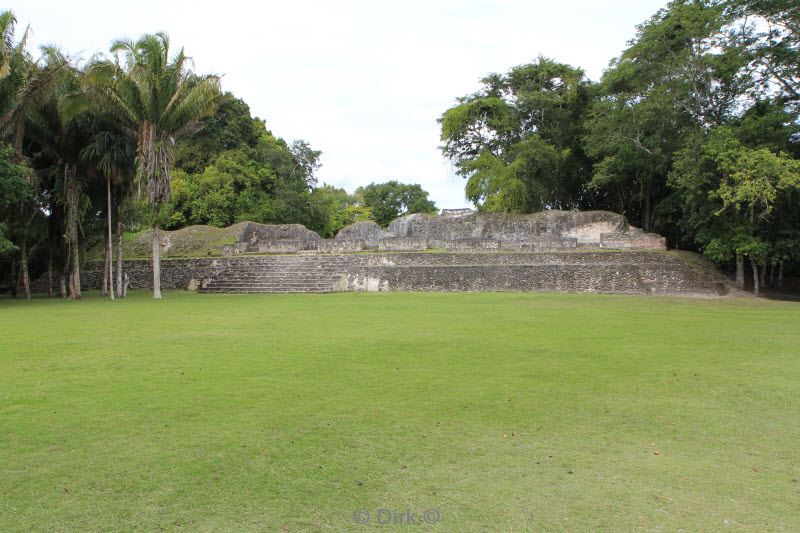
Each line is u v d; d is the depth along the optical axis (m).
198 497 3.59
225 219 34.72
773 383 6.50
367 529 3.20
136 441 4.56
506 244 25.06
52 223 22.48
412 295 20.19
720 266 24.23
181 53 19.83
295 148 45.59
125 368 7.25
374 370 7.11
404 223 31.31
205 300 18.81
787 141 20.45
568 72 31.98
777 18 20.31
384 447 4.45
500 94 34.22
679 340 9.49
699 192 20.23
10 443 4.52
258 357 7.96
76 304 17.64
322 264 24.78
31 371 7.08
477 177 31.34
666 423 5.07
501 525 3.25
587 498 3.60
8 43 18.14
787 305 16.80
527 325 11.41
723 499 3.60
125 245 29.34
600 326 11.27
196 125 21.66
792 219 21.09
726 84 22.23
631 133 25.08
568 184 34.59
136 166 20.45
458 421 5.09
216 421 5.06
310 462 4.14
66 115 18.50
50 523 3.27
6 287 26.08
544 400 5.76
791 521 3.32
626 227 26.59
